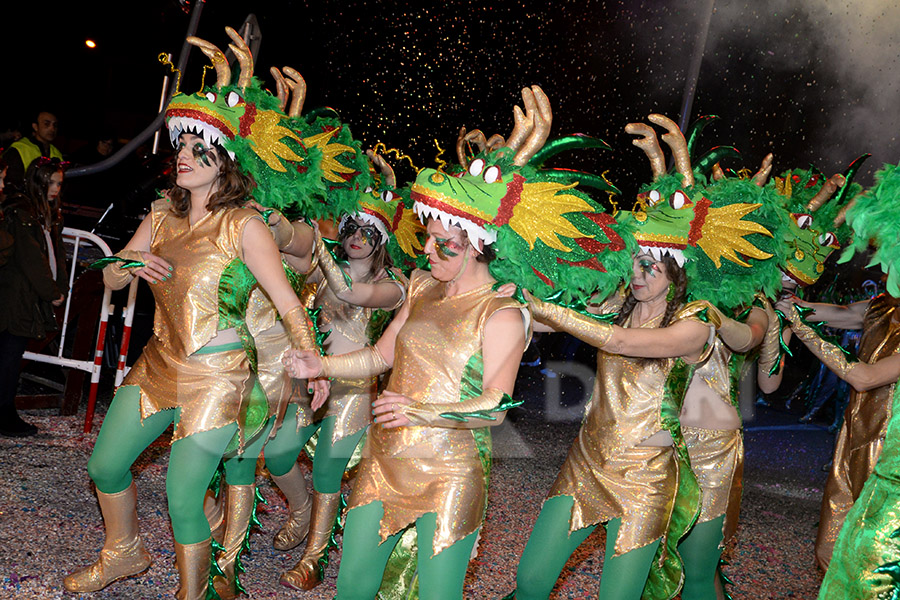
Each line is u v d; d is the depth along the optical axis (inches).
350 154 140.5
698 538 124.6
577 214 101.0
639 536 107.6
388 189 147.6
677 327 109.1
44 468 183.3
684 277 113.7
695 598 127.4
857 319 163.3
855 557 88.1
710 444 126.3
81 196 336.2
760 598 162.1
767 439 339.3
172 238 118.2
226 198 116.6
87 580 125.6
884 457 90.0
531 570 111.6
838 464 151.1
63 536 146.6
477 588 149.0
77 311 226.8
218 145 115.4
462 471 96.0
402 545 110.4
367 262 144.3
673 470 111.6
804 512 234.4
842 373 138.2
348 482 183.3
